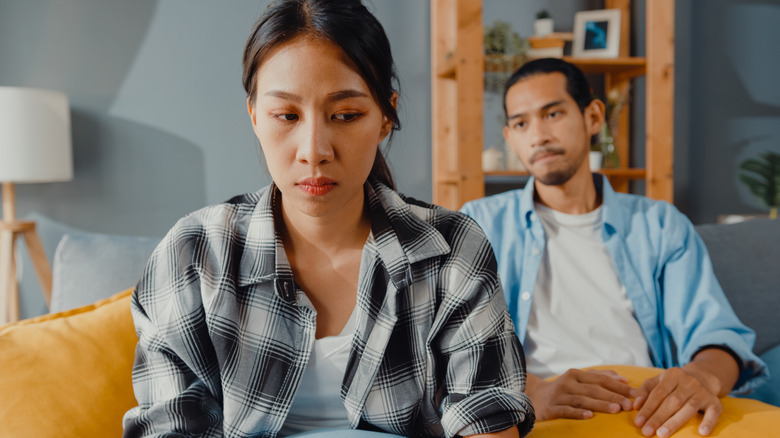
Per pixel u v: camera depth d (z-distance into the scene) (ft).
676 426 2.88
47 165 7.87
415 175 9.70
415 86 9.65
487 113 9.57
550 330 4.38
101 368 3.30
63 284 4.28
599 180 4.92
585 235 4.67
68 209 9.16
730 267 4.84
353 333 2.59
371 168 2.60
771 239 5.04
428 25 9.66
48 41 9.02
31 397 3.04
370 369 2.51
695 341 3.99
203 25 9.33
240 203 2.86
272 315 2.56
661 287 4.57
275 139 2.25
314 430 2.56
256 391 2.52
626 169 9.18
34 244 8.34
